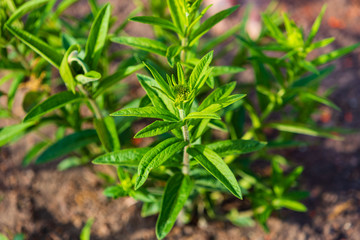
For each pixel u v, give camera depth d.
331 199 0.64
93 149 0.63
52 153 0.47
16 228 0.62
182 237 0.62
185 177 0.43
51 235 0.62
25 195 0.65
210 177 0.45
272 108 0.51
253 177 0.54
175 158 0.43
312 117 0.74
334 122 0.73
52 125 0.72
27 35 0.41
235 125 0.55
